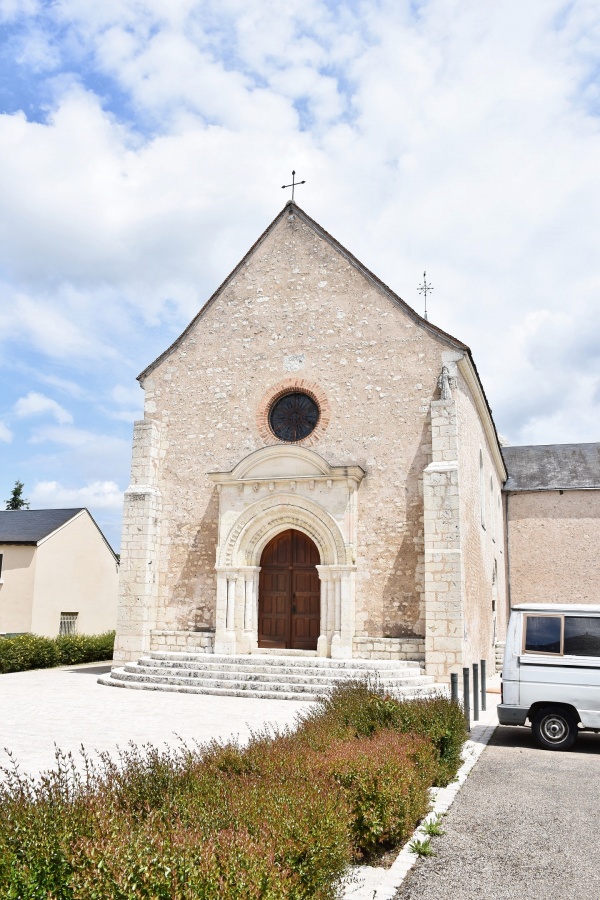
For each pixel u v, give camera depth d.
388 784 6.13
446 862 5.89
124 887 3.42
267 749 6.52
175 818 4.55
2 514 28.98
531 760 9.77
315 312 18.36
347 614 16.17
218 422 18.62
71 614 27.31
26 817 4.00
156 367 19.58
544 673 10.82
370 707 8.96
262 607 17.67
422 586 16.12
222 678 15.27
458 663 14.99
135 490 18.38
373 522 16.77
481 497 20.77
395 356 17.39
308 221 19.00
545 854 6.09
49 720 11.44
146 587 17.86
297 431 18.06
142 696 14.41
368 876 5.54
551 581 27.53
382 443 17.08
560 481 28.44
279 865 3.98
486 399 20.17
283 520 17.36
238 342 18.92
